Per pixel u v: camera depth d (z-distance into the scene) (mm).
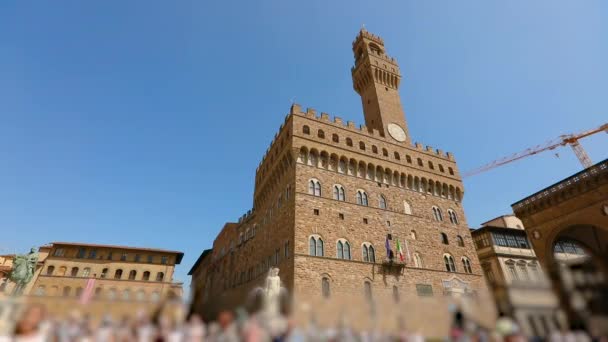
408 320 14352
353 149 53969
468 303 13898
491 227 61844
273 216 53094
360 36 75875
